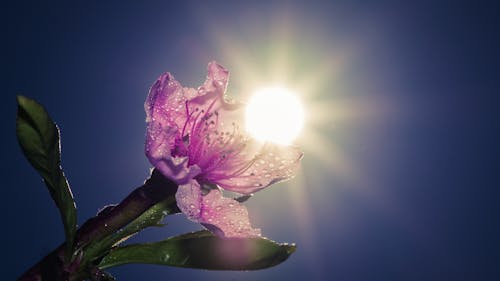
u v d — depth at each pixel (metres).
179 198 0.20
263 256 0.20
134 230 0.20
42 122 0.20
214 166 0.23
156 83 0.22
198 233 0.21
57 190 0.20
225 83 0.23
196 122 0.23
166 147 0.21
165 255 0.20
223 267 0.20
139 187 0.21
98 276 0.20
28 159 0.20
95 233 0.20
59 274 0.19
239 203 0.22
